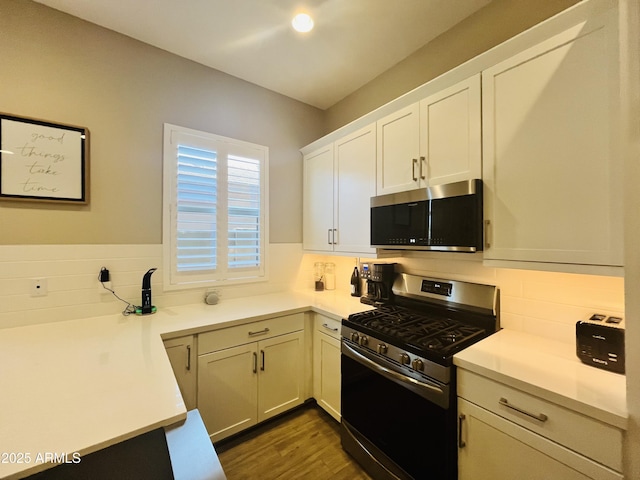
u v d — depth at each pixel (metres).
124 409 0.87
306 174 2.75
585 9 1.05
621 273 0.98
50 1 1.64
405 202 1.68
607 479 0.86
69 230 1.74
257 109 2.54
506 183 1.29
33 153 1.63
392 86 2.30
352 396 1.71
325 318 2.06
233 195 2.40
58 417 0.82
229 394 1.82
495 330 1.55
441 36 1.94
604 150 1.02
